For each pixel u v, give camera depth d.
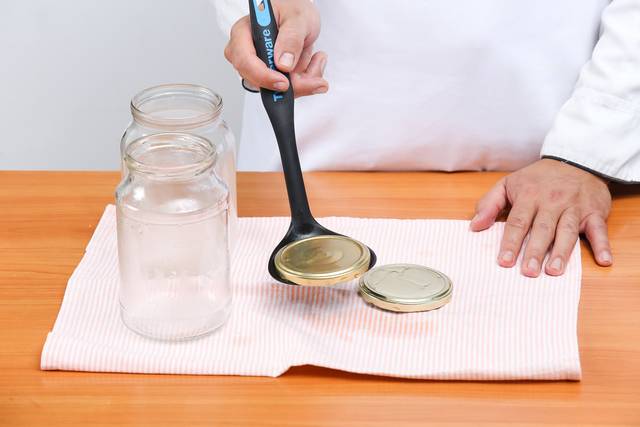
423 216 1.03
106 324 0.81
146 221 0.77
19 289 0.88
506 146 1.24
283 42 0.90
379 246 0.95
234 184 0.92
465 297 0.86
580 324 0.84
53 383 0.75
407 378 0.76
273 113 0.88
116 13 1.81
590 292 0.89
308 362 0.76
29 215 1.02
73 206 1.05
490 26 1.17
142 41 1.84
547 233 0.95
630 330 0.83
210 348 0.78
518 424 0.71
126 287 0.80
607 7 1.11
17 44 1.83
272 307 0.84
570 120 1.08
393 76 1.21
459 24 1.18
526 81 1.20
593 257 0.96
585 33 1.19
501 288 0.88
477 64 1.19
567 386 0.75
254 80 0.89
